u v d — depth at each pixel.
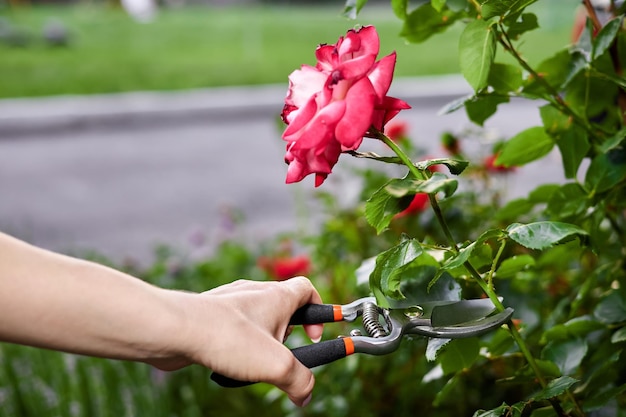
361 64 0.80
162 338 0.76
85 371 2.14
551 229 0.86
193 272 2.85
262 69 11.81
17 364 2.17
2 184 6.33
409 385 1.81
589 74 1.15
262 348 0.79
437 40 15.14
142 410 2.14
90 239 5.01
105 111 8.43
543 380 0.97
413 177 0.88
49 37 15.44
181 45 15.88
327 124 0.79
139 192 5.95
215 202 5.60
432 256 1.04
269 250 3.06
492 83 1.14
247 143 7.36
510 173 2.09
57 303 0.73
